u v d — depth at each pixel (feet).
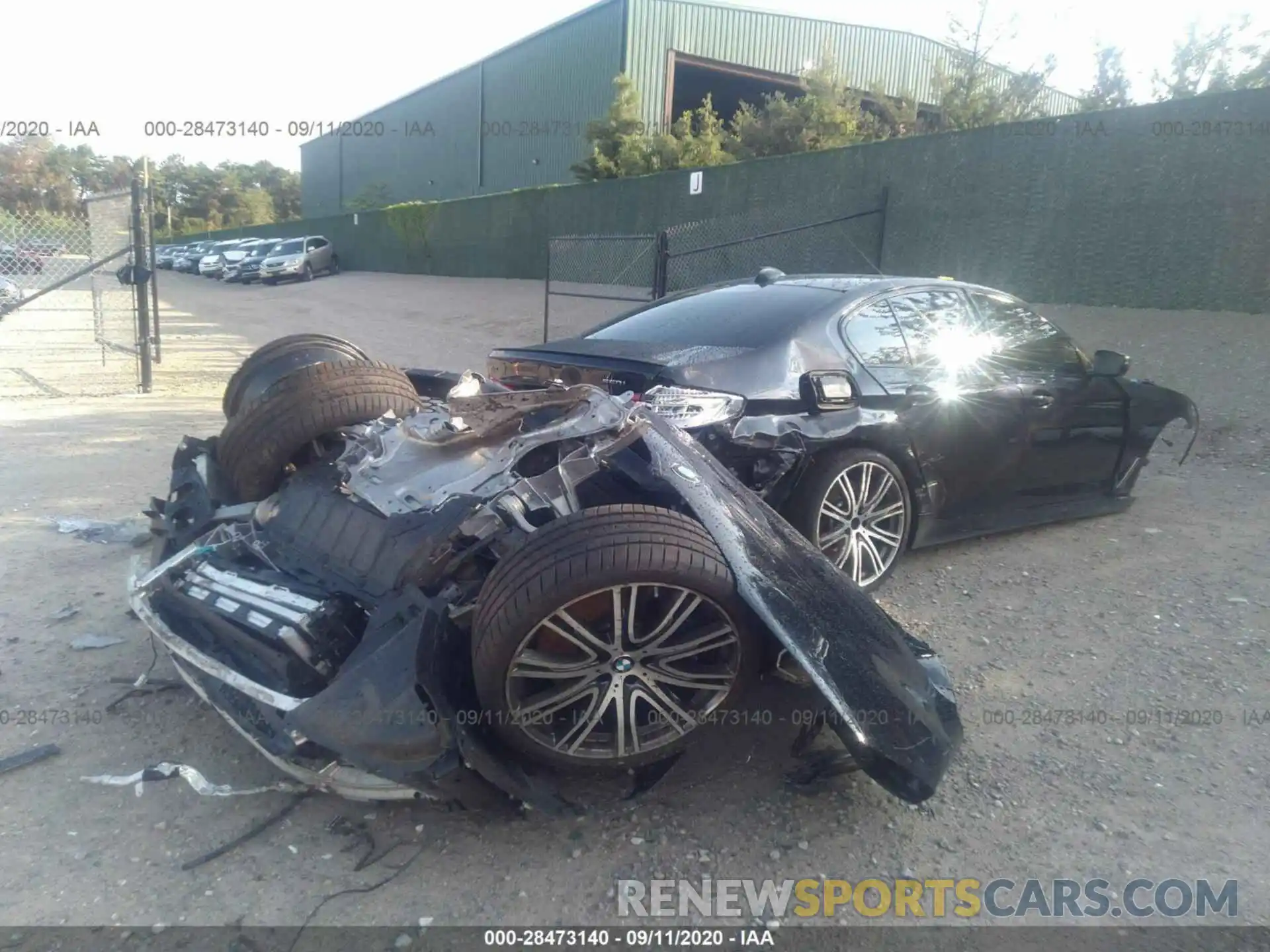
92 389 36.70
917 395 15.34
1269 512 19.77
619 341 15.70
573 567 8.71
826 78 75.41
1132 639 13.82
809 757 10.66
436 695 8.41
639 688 9.39
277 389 12.84
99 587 15.43
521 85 106.73
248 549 11.73
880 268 45.11
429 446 11.64
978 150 40.19
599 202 67.92
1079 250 37.32
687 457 11.05
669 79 94.73
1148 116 34.50
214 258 129.59
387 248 111.24
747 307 15.98
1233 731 11.40
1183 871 9.09
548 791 9.06
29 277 56.29
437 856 9.27
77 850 9.23
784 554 10.30
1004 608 14.96
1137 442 19.30
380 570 10.33
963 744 11.08
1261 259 32.24
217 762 10.71
